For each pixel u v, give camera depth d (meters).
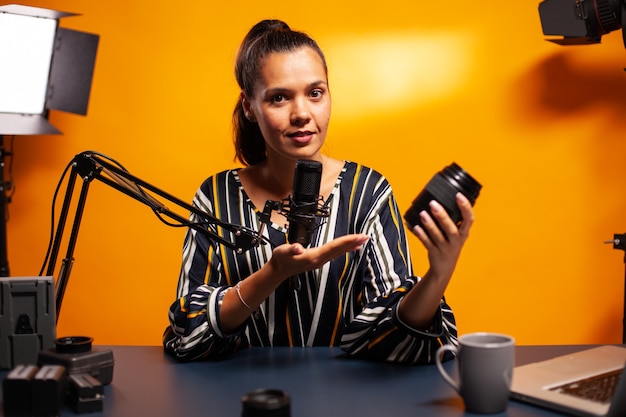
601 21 2.47
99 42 3.00
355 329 1.41
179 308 1.44
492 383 1.08
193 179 3.03
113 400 1.17
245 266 1.58
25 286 1.32
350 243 1.26
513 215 2.99
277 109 1.46
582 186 2.97
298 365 1.37
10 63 2.49
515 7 2.95
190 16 3.00
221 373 1.32
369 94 2.99
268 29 1.55
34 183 3.04
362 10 2.97
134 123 3.02
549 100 2.96
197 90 3.01
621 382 1.02
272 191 1.62
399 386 1.23
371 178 1.64
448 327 1.42
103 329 3.07
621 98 2.94
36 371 1.13
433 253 1.23
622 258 2.96
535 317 3.01
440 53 2.97
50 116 3.01
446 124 2.98
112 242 3.05
